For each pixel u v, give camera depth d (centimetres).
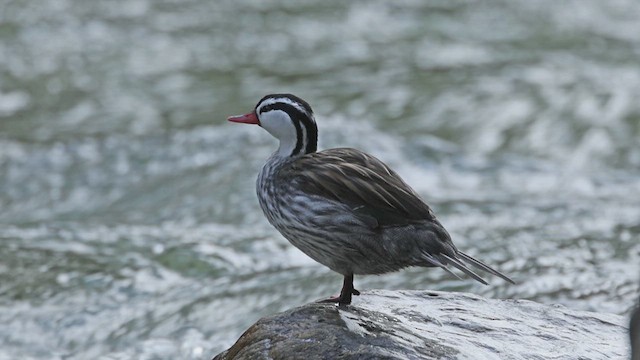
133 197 1536
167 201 1512
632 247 1273
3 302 1179
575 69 2056
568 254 1251
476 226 1362
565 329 800
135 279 1221
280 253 1284
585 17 2338
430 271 1198
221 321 1115
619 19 2333
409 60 2109
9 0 2352
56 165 1633
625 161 1712
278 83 2000
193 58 2116
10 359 1070
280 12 2355
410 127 1820
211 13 2344
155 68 2066
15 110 1881
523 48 2177
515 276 1180
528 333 785
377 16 2339
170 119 1827
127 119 1830
